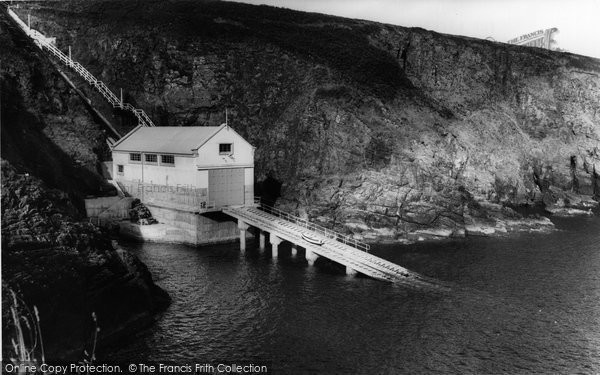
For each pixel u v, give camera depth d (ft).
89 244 115.03
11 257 95.30
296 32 303.27
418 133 245.24
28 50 224.94
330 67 269.23
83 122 222.89
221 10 313.73
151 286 127.75
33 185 120.88
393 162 227.40
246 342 106.52
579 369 98.12
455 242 201.98
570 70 342.64
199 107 266.36
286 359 99.45
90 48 282.97
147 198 203.72
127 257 124.57
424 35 319.47
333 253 158.61
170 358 98.32
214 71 271.90
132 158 209.77
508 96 322.34
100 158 219.82
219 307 125.59
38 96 210.18
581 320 121.70
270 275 152.35
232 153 197.47
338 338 109.29
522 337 111.86
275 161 248.93
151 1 317.42
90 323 100.42
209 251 180.45
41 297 92.73
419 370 96.43
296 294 135.85
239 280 147.13
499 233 218.18
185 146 191.31
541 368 98.32
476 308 128.06
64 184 183.83
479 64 321.11
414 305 129.18
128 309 112.27
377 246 194.18
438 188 225.97
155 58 272.72
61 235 109.29
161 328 112.37
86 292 103.35
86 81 260.42
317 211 217.56
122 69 273.95
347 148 233.76
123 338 106.32
